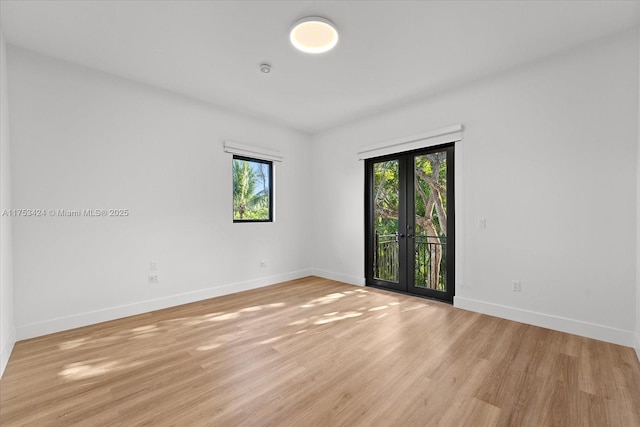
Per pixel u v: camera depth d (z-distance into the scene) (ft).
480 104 10.41
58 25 7.41
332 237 16.02
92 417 5.12
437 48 8.52
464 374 6.44
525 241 9.46
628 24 7.50
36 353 7.45
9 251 7.79
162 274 11.12
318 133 16.66
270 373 6.53
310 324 9.43
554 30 7.73
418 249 12.75
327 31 7.72
